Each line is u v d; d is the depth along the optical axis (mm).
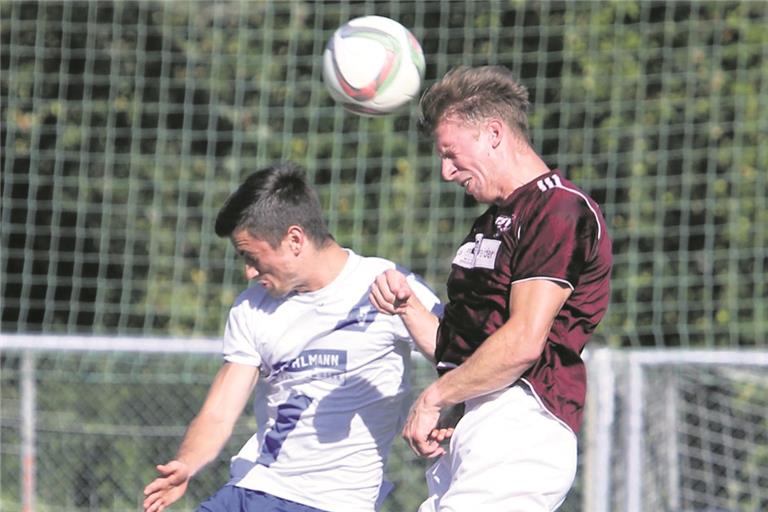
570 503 24859
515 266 12844
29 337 22625
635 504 21266
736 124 33500
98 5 35844
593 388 21453
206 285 35750
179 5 35719
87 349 22562
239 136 35281
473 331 13320
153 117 36031
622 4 33469
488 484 13062
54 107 35531
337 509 15750
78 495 27984
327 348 15531
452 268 13688
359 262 15602
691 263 34031
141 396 28891
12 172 35625
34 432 23781
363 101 15570
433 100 13414
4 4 35781
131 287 36219
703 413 27531
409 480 26672
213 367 28828
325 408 15625
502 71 13500
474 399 13445
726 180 33719
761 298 33781
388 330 15492
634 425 21359
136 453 28156
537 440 13055
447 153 13414
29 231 34781
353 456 15742
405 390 15859
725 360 21438
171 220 36000
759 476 27719
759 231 33500
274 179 15133
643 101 33531
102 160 36094
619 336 33625
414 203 34406
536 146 33844
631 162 33656
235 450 25938
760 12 33625
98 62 35969
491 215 13438
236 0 35438
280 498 15734
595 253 12906
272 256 15031
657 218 33531
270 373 15812
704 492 27984
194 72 35812
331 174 34812
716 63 33531
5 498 28000
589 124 33469
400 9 34469
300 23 35031
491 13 33719
